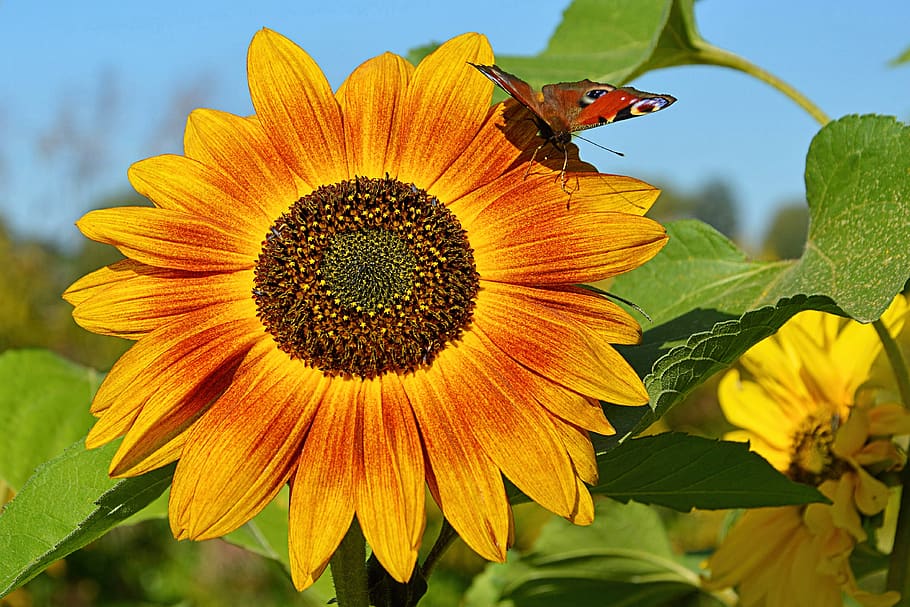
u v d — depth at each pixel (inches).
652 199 21.6
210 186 21.8
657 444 21.6
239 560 73.3
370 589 20.8
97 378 27.8
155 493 21.2
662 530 29.5
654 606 30.0
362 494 20.3
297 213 21.9
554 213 21.6
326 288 21.5
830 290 22.2
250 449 20.5
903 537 24.0
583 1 28.5
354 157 22.4
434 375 21.3
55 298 100.7
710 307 24.0
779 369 26.0
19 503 20.9
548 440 20.5
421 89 22.4
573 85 20.7
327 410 21.0
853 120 22.8
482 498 20.4
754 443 26.2
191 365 20.9
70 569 64.9
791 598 24.6
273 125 22.2
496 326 21.4
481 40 22.3
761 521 25.0
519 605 30.3
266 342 21.5
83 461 21.1
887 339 24.2
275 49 22.1
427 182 22.3
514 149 22.2
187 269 21.4
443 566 60.2
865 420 24.3
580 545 29.6
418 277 21.6
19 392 27.2
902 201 22.2
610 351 20.7
